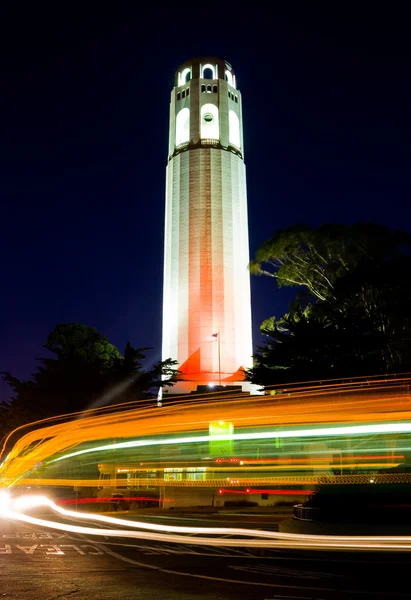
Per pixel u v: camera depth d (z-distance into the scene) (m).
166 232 91.69
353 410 33.88
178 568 13.97
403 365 34.62
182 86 95.19
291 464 36.81
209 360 81.88
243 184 92.56
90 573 13.17
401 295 41.12
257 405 38.38
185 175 89.19
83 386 47.62
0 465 50.78
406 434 32.47
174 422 43.88
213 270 84.88
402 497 18.69
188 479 40.41
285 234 53.75
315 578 12.72
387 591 11.28
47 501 43.16
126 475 44.75
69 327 81.62
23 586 11.52
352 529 18.28
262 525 25.89
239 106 97.19
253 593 11.02
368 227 50.09
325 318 41.75
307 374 35.78
